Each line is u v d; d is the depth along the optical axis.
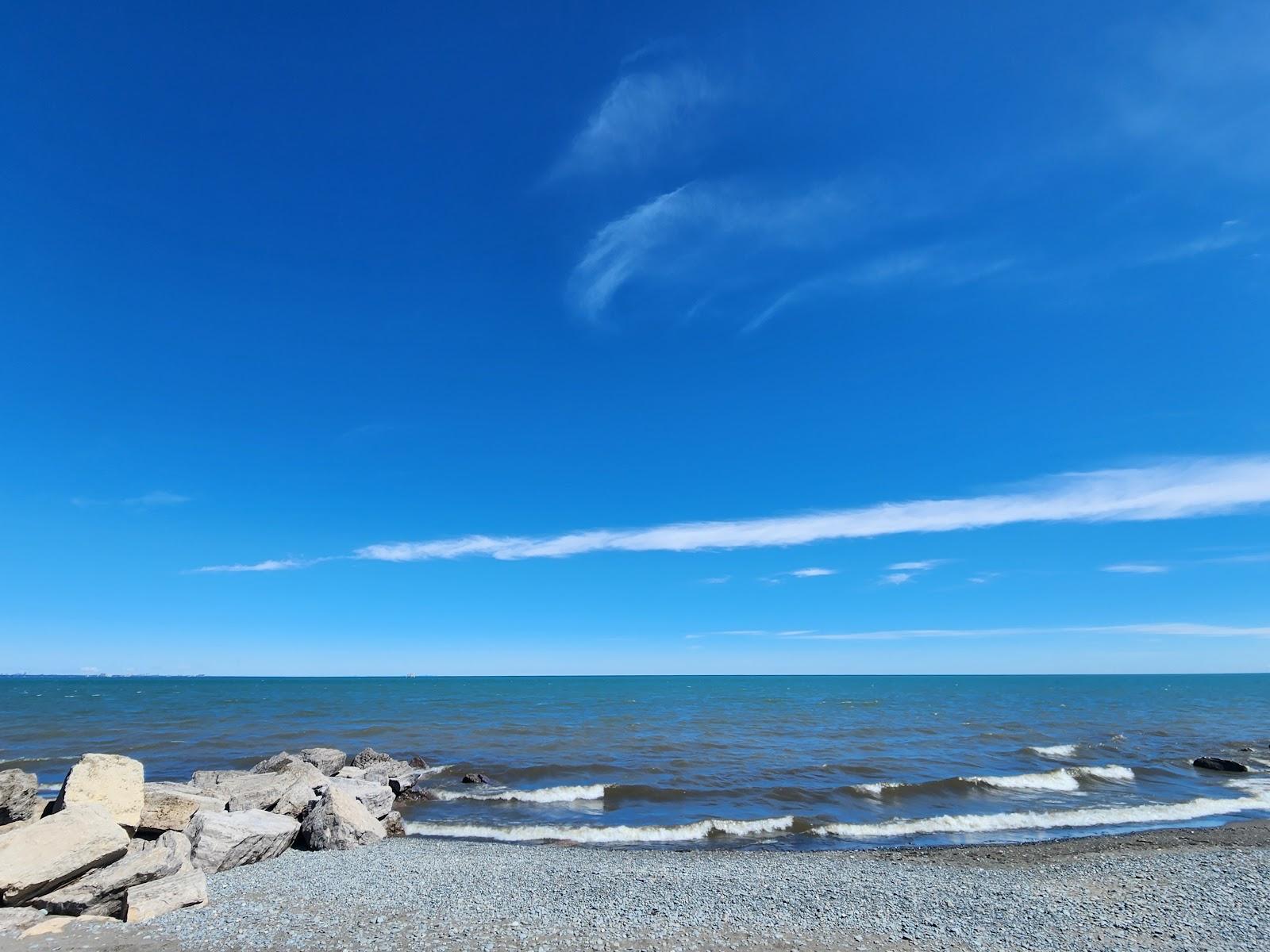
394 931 11.00
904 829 21.67
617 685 180.88
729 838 20.66
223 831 15.80
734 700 94.81
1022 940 10.88
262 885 13.88
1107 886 14.39
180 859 13.71
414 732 46.00
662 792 26.28
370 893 13.30
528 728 49.19
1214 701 91.62
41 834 11.73
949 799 25.89
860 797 25.86
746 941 10.70
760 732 47.00
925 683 194.88
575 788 26.52
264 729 47.31
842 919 11.85
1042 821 22.69
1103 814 23.61
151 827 16.23
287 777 22.05
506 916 11.84
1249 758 37.34
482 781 28.34
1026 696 106.81
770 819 22.36
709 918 11.84
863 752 36.78
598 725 52.09
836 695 110.81
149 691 118.44
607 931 11.07
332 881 14.36
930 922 11.73
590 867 16.02
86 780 15.77
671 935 10.95
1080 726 53.00
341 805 19.58
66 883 11.53
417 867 15.81
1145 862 16.77
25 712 63.19
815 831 21.23
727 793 26.30
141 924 11.12
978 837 20.89
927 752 36.91
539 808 24.31
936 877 15.12
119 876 11.92
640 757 34.88
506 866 16.12
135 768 16.78
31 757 33.84
